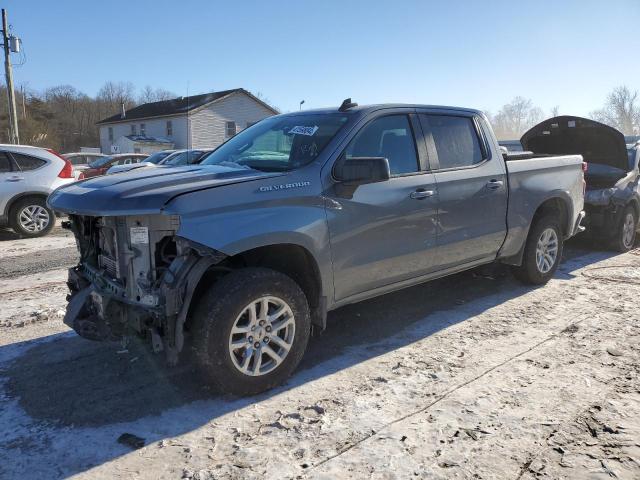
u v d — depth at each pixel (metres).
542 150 9.15
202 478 2.76
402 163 4.55
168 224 3.36
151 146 43.09
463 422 3.23
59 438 3.15
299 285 4.08
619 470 2.73
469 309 5.40
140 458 2.95
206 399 3.60
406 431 3.15
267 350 3.64
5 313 5.45
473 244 5.11
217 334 3.39
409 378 3.85
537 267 6.04
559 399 3.48
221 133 43.78
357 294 4.26
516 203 5.54
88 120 84.00
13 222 10.36
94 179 4.03
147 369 4.06
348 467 2.82
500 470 2.77
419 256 4.60
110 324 3.66
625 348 4.30
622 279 6.50
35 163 10.55
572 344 4.41
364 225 4.12
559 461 2.83
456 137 5.11
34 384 3.85
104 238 3.86
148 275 3.46
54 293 6.20
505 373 3.89
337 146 4.10
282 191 3.70
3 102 71.00
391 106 4.62
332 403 3.51
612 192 7.85
